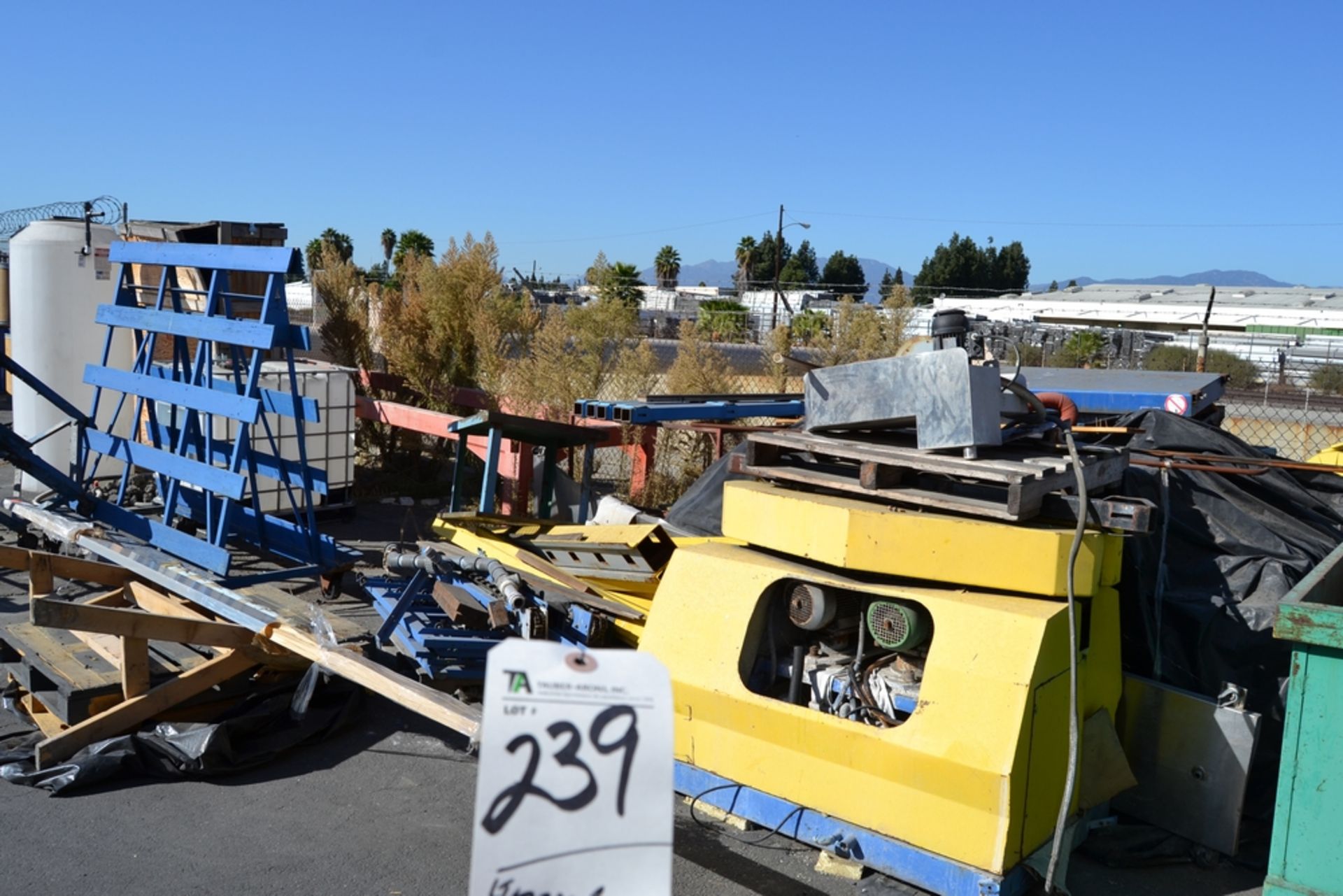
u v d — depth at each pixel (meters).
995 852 3.61
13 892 3.85
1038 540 3.80
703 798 4.45
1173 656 4.64
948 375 3.96
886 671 4.25
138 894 3.88
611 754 2.04
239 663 5.28
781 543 4.31
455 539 6.54
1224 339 30.77
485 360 11.55
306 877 4.04
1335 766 3.12
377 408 10.54
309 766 5.05
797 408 7.91
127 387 7.24
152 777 4.88
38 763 4.77
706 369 11.10
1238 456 5.39
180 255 6.98
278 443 9.30
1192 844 4.32
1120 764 4.18
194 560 6.43
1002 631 3.70
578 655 2.06
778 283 36.25
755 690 4.46
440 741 5.35
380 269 26.48
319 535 6.75
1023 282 85.06
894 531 3.97
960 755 3.64
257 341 6.11
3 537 9.00
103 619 4.80
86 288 9.95
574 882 2.01
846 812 3.99
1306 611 3.10
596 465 12.34
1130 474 4.92
